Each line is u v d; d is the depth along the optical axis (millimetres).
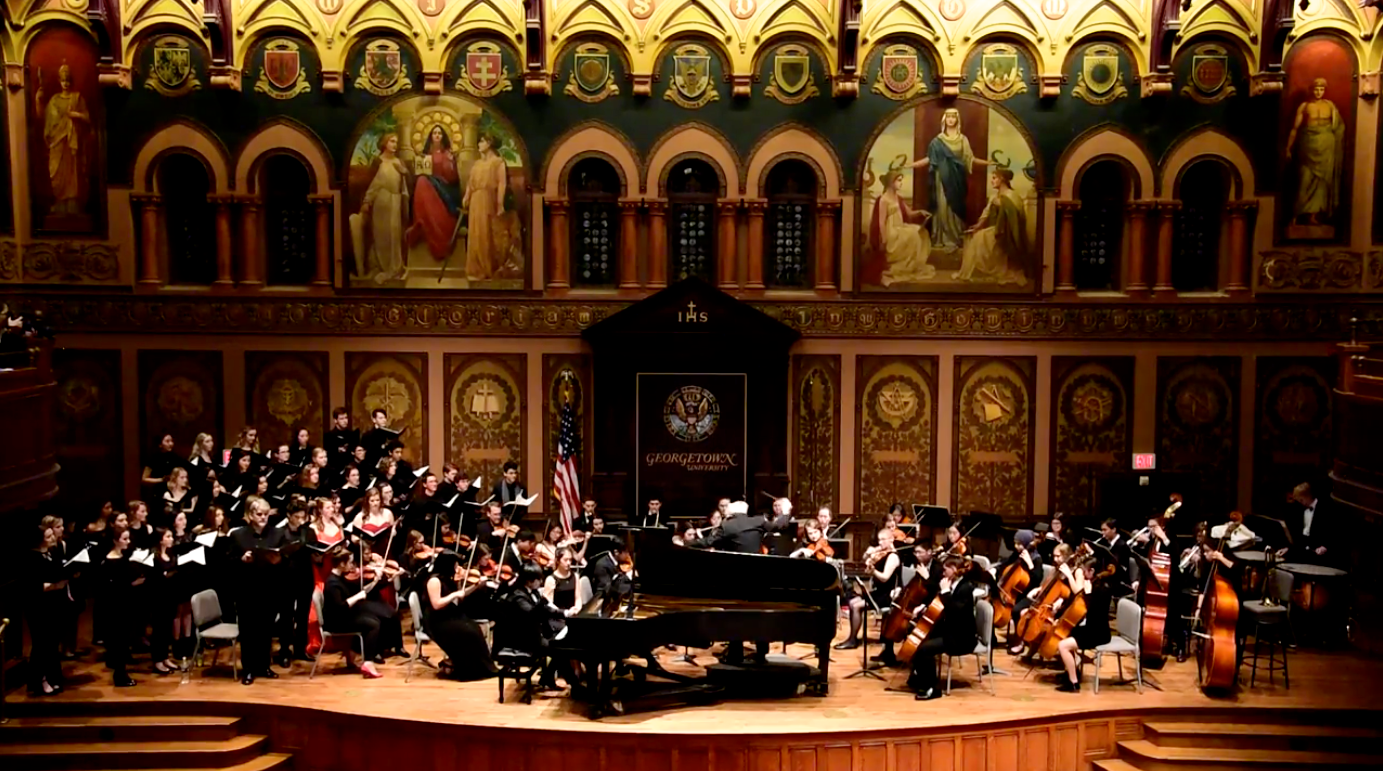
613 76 19844
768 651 15812
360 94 19734
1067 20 19594
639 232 20047
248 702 13719
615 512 19781
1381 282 19734
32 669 13898
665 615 13305
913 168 19922
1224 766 13102
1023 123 19875
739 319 19656
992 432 20156
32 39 19344
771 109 19906
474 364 20047
